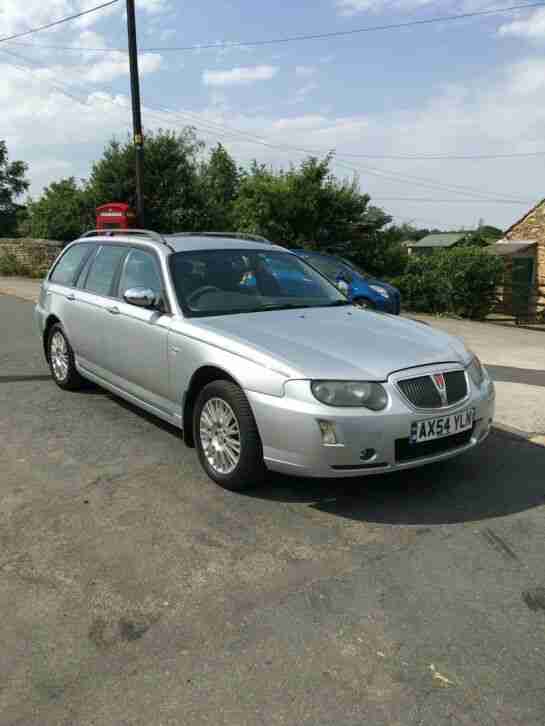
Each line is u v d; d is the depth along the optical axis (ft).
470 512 12.67
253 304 15.98
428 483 14.05
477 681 7.96
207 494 13.47
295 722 7.31
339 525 12.10
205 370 14.07
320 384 11.92
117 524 12.14
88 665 8.29
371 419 11.82
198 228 73.41
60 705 7.59
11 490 13.67
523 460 15.49
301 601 9.66
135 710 7.50
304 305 16.51
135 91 54.24
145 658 8.41
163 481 14.16
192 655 8.46
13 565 10.69
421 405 12.35
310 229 68.13
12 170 147.95
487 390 13.85
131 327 16.66
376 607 9.51
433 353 13.32
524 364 29.96
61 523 12.17
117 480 14.23
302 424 11.86
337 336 13.78
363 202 69.67
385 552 11.12
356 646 8.63
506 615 9.34
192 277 16.16
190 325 14.60
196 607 9.53
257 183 69.00
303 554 11.03
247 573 10.44
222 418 13.56
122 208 59.93
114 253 19.20
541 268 71.82
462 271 56.75
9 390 21.90
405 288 59.72
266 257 17.95
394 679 8.00
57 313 21.21
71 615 9.34
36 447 16.31
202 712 7.46
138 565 10.69
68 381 21.38
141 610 9.46
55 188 120.57
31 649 8.61
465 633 8.91
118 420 18.65
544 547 11.34
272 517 12.42
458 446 13.12
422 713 7.44
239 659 8.38
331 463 11.87
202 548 11.24
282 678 8.02
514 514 12.60
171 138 72.74
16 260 71.92
